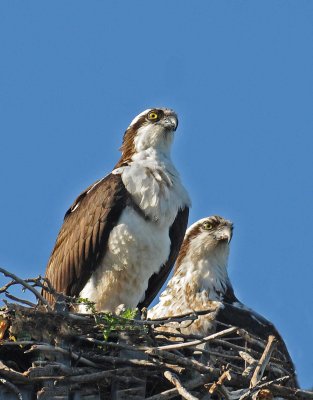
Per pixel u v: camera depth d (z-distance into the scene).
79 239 15.38
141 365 12.70
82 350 12.77
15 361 12.90
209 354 13.12
